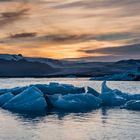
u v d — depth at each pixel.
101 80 167.50
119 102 34.66
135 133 18.86
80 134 18.64
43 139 17.34
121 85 95.31
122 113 27.91
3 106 32.53
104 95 35.50
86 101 32.56
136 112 28.48
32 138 17.55
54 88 37.38
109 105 34.53
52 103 33.03
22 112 28.98
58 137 17.86
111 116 26.05
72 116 26.25
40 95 32.22
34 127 20.98
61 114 27.56
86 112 28.84
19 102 31.89
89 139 17.33
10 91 38.72
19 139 17.23
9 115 27.02
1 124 22.23
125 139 17.28
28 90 32.97
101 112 28.69
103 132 19.17
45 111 29.72
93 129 20.19
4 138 17.45
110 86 88.12
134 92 59.69
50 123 22.67
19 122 23.16
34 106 30.84
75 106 31.53
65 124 22.17
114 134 18.58
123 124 22.06
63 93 37.22
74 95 33.09
